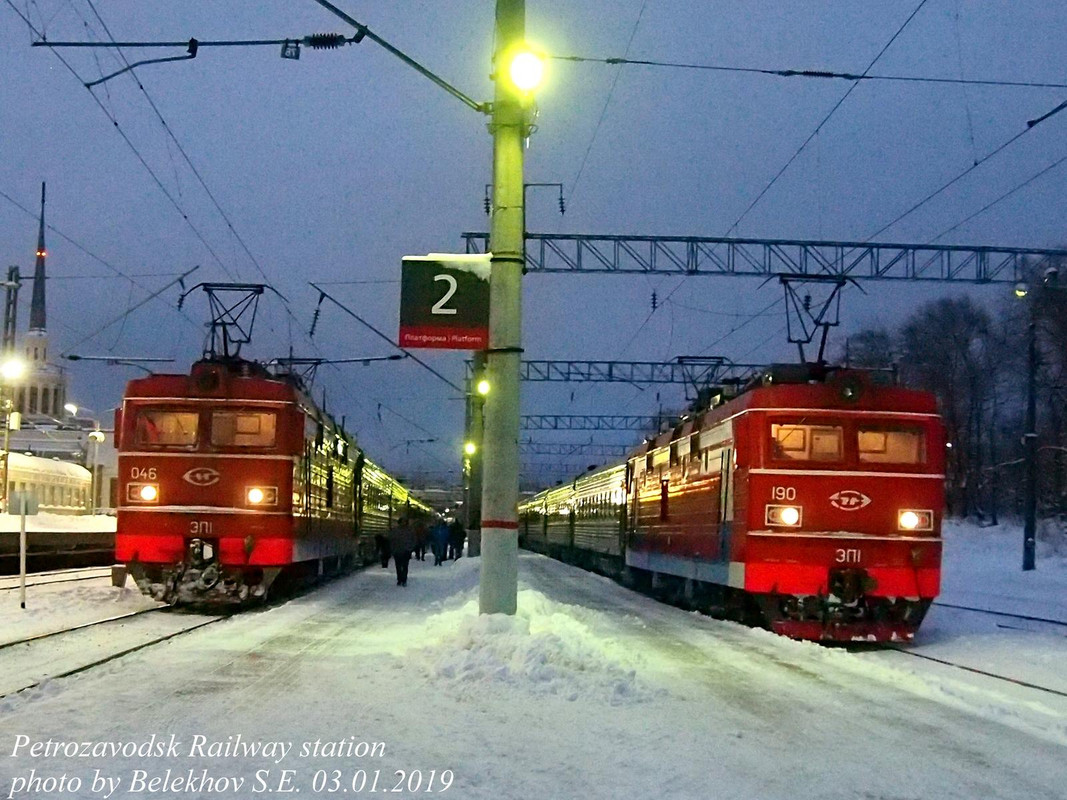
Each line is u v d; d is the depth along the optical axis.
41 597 17.17
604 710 8.58
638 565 23.91
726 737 7.69
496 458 12.02
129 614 15.43
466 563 31.22
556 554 47.50
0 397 36.28
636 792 6.16
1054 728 8.38
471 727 7.82
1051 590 25.09
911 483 14.09
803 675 10.84
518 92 12.26
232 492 16.55
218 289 20.19
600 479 32.91
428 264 12.06
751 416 14.37
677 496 19.59
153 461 16.58
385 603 18.94
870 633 13.89
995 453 52.06
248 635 13.11
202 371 16.78
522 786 6.23
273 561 16.56
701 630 15.02
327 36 12.07
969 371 52.16
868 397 14.25
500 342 12.09
